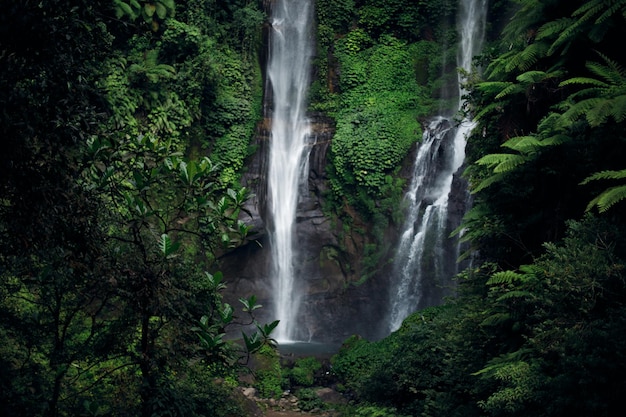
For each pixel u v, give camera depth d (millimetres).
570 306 7770
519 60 10859
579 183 9266
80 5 5527
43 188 5141
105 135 6059
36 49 5121
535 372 7691
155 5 22234
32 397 6316
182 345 6844
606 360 6789
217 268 24062
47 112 5219
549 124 9859
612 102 8641
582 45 10930
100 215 6406
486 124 12664
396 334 17984
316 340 25141
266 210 25391
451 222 23719
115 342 7176
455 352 11156
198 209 6906
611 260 7715
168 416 6898
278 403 16844
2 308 6770
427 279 24250
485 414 9664
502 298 8969
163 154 6766
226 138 24625
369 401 13094
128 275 6355
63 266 6016
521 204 10961
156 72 22094
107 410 7176
